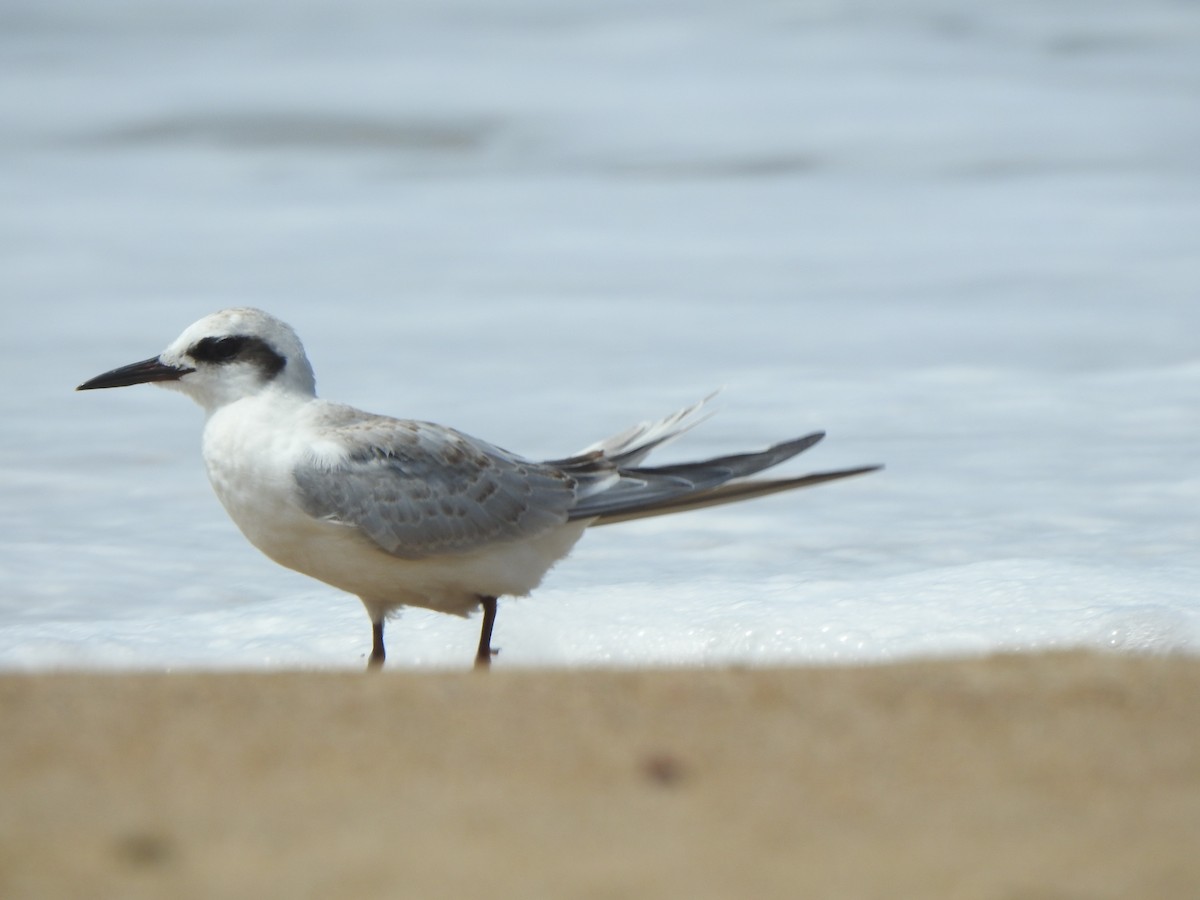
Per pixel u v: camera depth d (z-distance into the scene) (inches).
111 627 440.8
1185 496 532.4
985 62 1621.6
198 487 579.8
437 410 664.4
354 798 226.5
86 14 1940.2
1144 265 928.9
